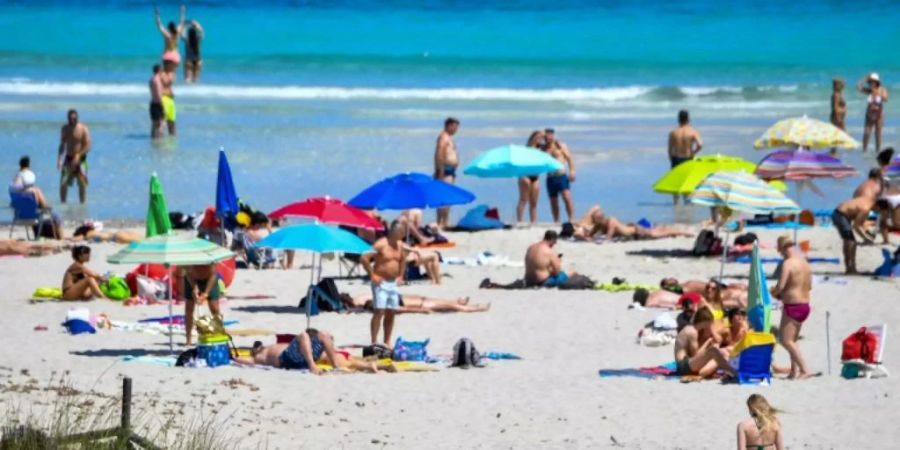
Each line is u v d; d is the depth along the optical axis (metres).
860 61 197.00
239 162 122.44
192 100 160.62
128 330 67.25
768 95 173.38
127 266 84.25
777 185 95.75
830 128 98.88
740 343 57.81
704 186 78.12
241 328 68.81
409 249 81.31
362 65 190.25
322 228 64.19
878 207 87.31
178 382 55.44
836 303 75.12
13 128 137.62
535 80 184.25
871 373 58.88
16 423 42.53
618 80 185.62
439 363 61.47
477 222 99.12
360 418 51.28
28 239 94.25
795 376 58.69
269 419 50.41
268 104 158.88
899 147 137.00
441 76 185.75
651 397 55.25
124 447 41.62
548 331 68.94
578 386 57.16
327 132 139.25
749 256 87.69
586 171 122.75
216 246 62.62
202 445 44.06
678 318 66.19
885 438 49.75
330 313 73.12
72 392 51.50
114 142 131.00
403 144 133.12
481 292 78.56
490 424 50.91
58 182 114.31
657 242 94.31
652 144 137.12
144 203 106.75
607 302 75.56
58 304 73.75
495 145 133.88
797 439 49.56
